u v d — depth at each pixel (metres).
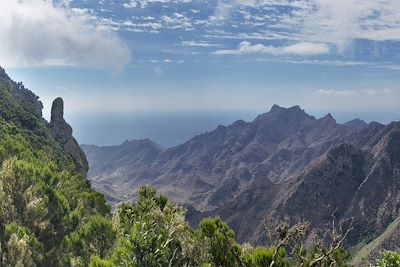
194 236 22.77
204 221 23.33
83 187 90.62
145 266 18.22
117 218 29.03
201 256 21.19
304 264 17.67
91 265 25.48
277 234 17.78
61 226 48.06
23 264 35.28
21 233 39.31
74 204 61.69
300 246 18.09
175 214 23.34
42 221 45.50
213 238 22.31
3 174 48.41
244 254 21.81
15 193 47.47
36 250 38.69
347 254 21.22
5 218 43.16
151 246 18.73
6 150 73.19
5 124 120.75
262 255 20.16
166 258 18.80
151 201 26.59
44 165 73.88
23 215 44.47
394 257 22.72
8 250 35.75
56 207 49.78
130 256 18.58
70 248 42.19
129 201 29.33
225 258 21.58
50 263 40.59
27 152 79.88
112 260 25.36
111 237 40.78
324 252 17.70
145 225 19.73
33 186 49.12
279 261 19.58
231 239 22.61
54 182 60.22
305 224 17.95
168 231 21.36
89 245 41.56
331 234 17.56
